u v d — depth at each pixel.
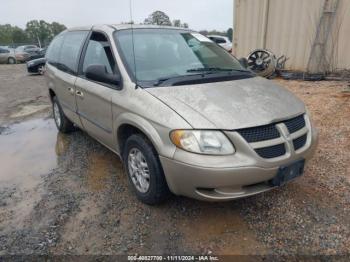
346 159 3.59
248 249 2.34
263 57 7.71
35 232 2.61
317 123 4.69
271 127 2.43
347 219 2.61
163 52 3.31
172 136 2.34
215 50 3.78
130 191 3.17
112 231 2.58
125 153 3.01
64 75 4.16
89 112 3.58
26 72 15.30
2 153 4.38
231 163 2.23
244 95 2.72
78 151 4.27
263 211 2.75
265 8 8.35
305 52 7.94
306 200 2.88
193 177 2.27
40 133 5.21
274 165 2.35
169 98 2.56
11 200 3.11
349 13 7.06
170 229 2.57
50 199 3.10
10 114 6.60
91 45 3.64
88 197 3.10
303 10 7.72
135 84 2.82
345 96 5.91
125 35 3.34
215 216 2.71
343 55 7.38
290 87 6.98
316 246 2.34
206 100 2.54
